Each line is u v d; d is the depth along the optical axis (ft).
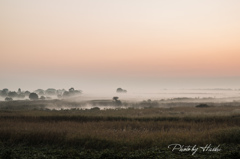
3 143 54.90
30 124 81.00
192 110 146.30
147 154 42.68
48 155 42.98
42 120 99.14
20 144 54.75
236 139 55.72
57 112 128.36
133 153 44.88
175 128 75.36
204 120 96.99
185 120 97.76
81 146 53.88
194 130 70.13
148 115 111.14
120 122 89.15
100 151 46.83
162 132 64.75
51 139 57.88
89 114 115.96
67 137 57.93
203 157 40.75
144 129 75.46
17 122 87.61
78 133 62.28
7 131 63.36
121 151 47.14
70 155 42.98
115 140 55.77
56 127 74.43
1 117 104.47
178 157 41.06
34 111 134.31
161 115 109.91
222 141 54.75
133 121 93.09
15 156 41.96
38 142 56.85
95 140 55.67
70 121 96.27
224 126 80.79
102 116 107.55
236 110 132.77
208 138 56.18
